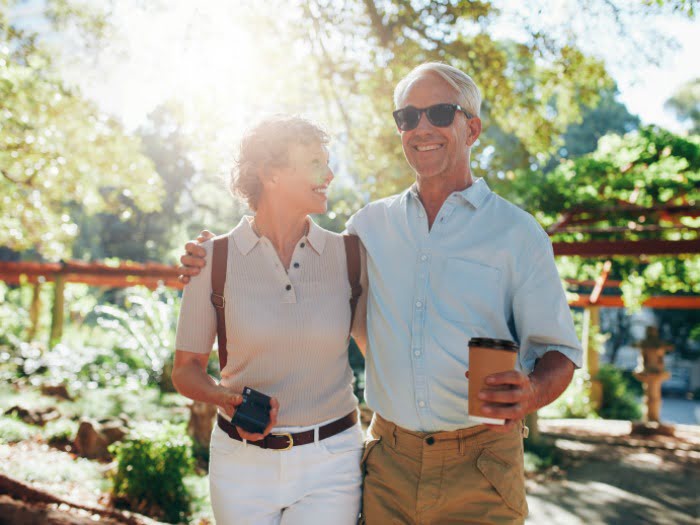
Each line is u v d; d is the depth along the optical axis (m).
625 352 35.59
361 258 2.35
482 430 2.11
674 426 11.61
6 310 17.20
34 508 4.89
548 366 1.99
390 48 6.85
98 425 7.57
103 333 17.83
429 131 2.20
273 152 2.21
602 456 9.27
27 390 10.56
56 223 11.02
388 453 2.21
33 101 8.20
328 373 2.26
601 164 8.99
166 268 14.74
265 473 2.18
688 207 8.90
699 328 31.06
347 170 7.80
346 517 2.22
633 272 12.22
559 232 9.64
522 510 2.11
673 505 6.95
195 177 23.61
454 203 2.21
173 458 5.93
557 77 7.29
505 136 8.30
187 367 2.23
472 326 2.12
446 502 2.10
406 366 2.17
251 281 2.23
